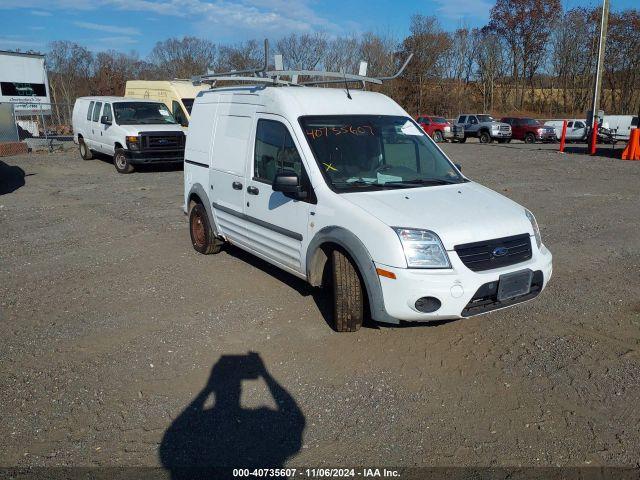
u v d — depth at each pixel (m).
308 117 5.18
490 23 59.44
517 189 12.34
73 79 48.16
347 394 3.88
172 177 15.04
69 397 3.89
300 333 4.82
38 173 15.84
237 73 5.97
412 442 3.36
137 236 8.37
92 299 5.74
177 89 17.73
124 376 4.16
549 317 5.08
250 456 3.25
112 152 16.14
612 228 8.50
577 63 56.12
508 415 3.60
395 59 52.81
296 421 3.59
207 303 5.55
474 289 4.09
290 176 4.78
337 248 4.59
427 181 5.10
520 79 59.84
